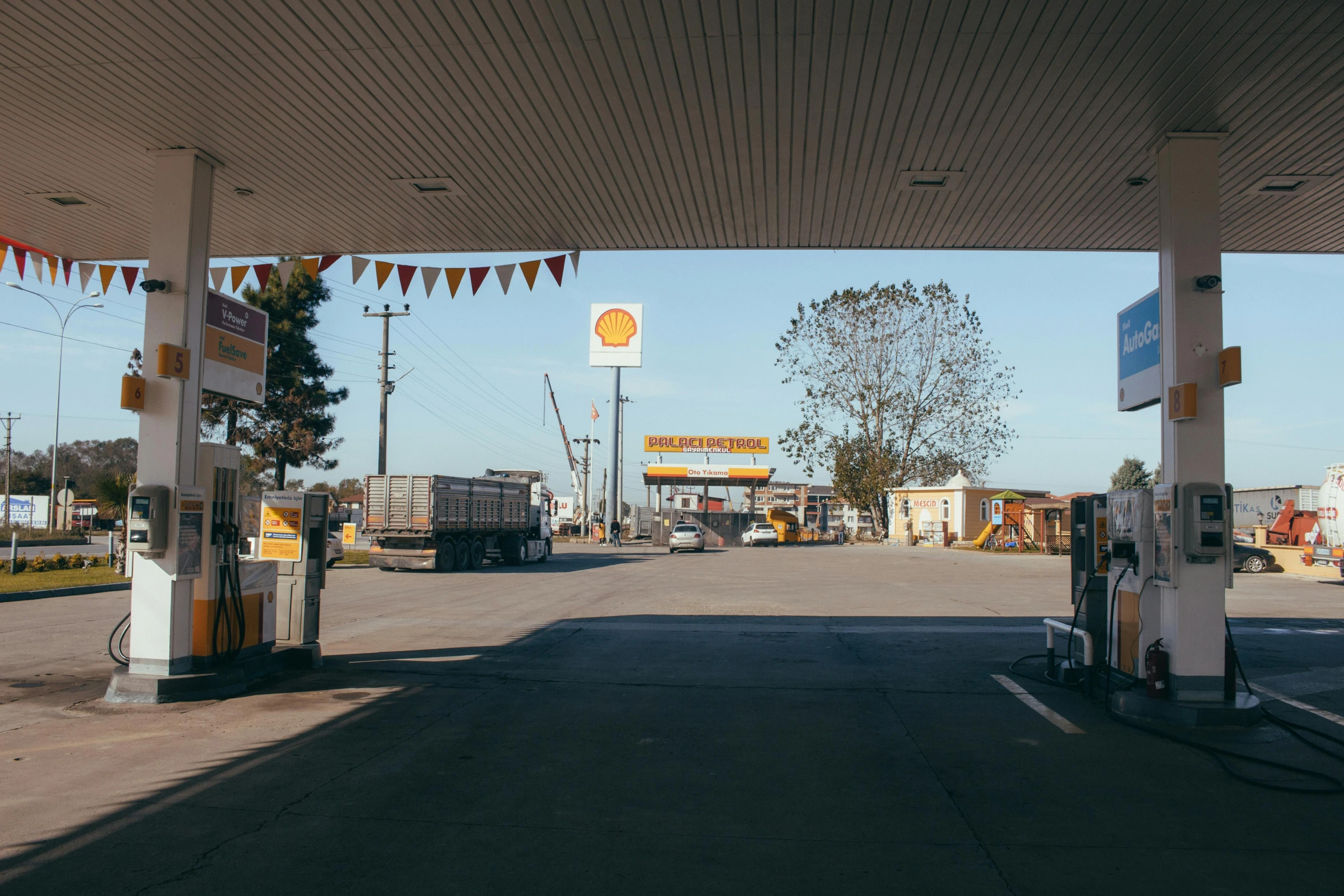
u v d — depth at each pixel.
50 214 8.88
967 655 9.12
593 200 8.39
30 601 13.69
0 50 5.59
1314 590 17.69
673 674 8.06
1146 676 6.41
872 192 8.08
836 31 5.30
